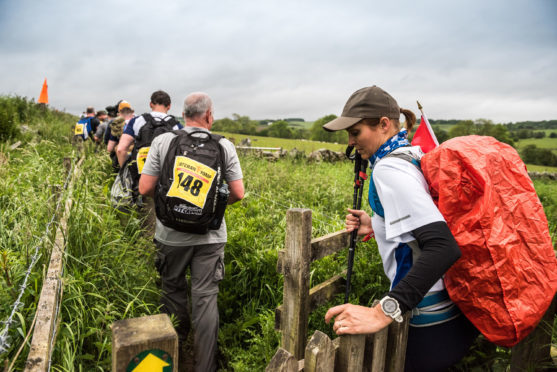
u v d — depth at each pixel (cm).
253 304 320
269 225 412
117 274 267
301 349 221
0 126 845
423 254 119
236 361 258
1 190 348
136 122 370
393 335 139
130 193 364
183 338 283
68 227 262
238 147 851
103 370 201
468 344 151
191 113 253
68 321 215
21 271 225
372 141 156
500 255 122
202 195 234
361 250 317
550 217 518
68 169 398
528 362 185
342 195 598
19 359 177
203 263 259
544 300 127
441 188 129
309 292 227
